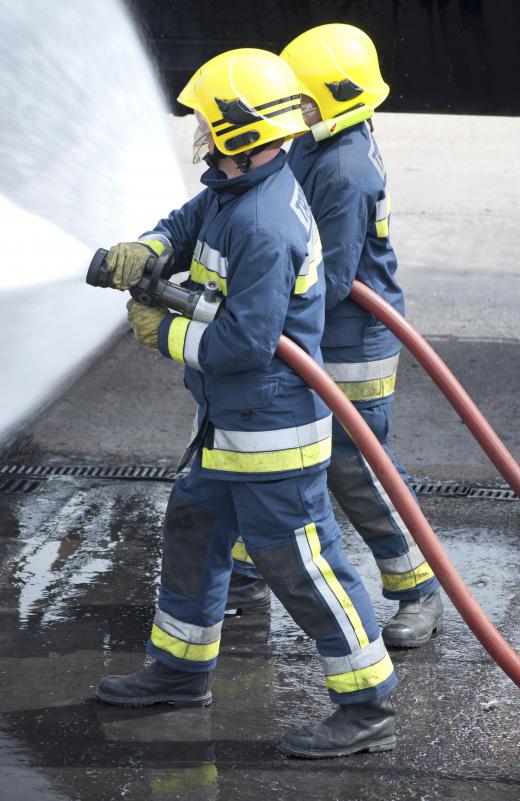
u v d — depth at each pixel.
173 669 8.91
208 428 8.27
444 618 10.70
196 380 8.27
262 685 9.38
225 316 7.78
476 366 17.94
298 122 7.88
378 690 8.39
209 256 8.05
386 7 14.18
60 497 13.09
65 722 8.74
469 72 14.41
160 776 8.08
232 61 7.77
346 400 7.87
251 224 7.66
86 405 16.02
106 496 13.16
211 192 8.76
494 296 21.94
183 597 8.79
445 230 26.86
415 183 31.67
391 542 10.11
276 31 14.27
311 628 8.35
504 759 8.39
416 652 10.02
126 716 8.87
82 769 8.14
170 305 8.05
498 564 11.67
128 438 14.95
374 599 10.97
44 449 14.44
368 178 9.43
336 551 8.41
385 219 9.85
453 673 9.64
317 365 7.89
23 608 10.55
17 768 8.12
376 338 9.94
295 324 8.10
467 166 34.09
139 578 11.23
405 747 8.54
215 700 9.15
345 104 9.43
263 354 7.70
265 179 7.86
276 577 8.29
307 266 8.05
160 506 12.95
